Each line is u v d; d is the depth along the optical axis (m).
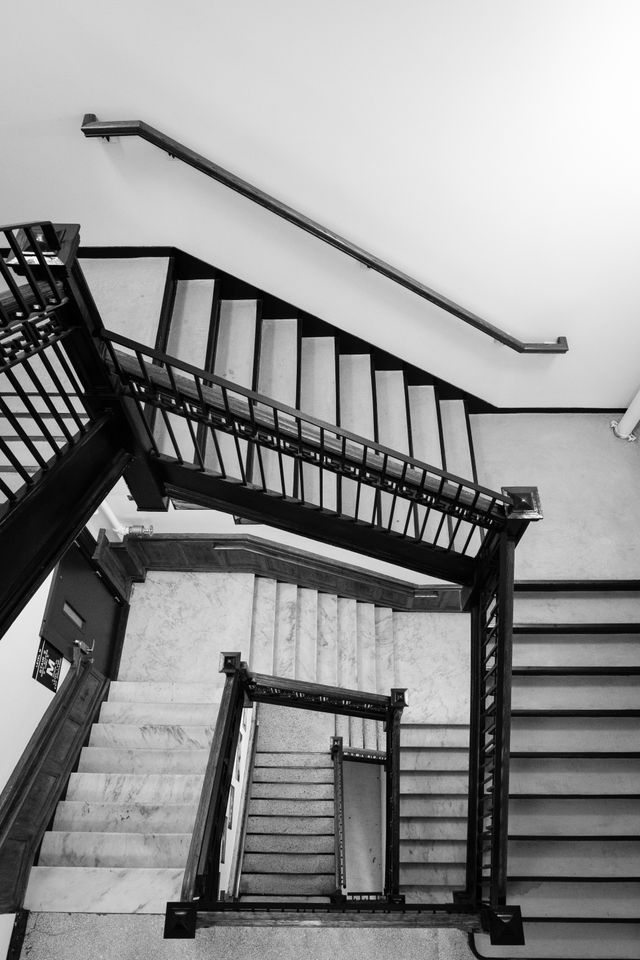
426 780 4.32
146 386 2.05
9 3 2.65
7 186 3.19
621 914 2.56
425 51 2.72
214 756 2.94
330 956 2.62
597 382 3.90
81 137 3.01
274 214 3.24
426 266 3.39
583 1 2.56
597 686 3.04
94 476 2.04
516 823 2.72
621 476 3.85
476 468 3.74
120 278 3.34
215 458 2.93
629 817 2.74
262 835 4.80
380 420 3.69
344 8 2.64
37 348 1.62
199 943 2.69
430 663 4.71
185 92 2.88
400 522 3.44
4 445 1.55
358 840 4.83
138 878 2.85
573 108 2.81
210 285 3.56
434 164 3.03
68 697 3.69
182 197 3.22
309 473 3.19
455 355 3.81
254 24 2.68
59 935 2.74
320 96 2.86
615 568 3.52
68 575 3.78
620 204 3.09
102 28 2.71
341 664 4.52
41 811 3.18
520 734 2.91
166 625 4.64
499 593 2.32
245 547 4.49
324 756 5.01
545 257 3.31
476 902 2.42
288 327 3.72
